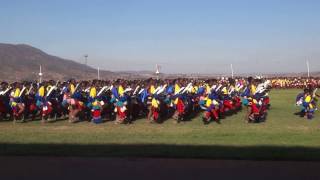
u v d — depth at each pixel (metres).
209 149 14.20
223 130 20.06
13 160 12.57
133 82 25.88
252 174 10.93
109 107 24.50
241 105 29.66
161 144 15.48
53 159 12.70
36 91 24.59
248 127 21.38
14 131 20.02
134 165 11.93
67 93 24.61
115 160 12.55
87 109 24.38
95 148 14.47
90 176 10.83
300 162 12.26
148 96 25.19
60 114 25.58
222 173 11.03
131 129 20.77
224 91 26.11
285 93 54.97
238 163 12.12
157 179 10.52
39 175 10.92
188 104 24.95
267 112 28.84
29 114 25.70
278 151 13.71
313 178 10.55
